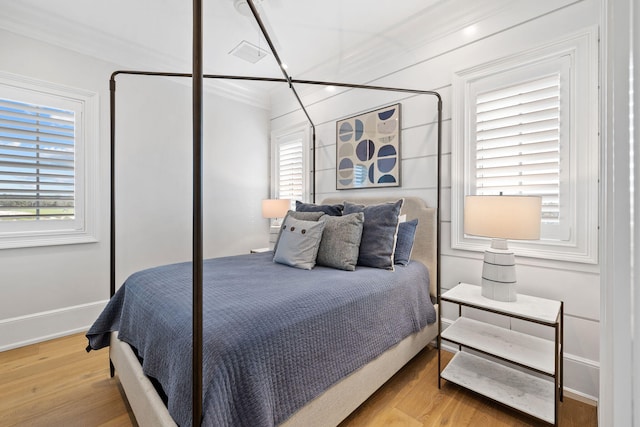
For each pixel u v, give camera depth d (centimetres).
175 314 122
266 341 109
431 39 242
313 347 125
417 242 244
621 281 60
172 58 301
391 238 206
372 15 232
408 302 191
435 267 234
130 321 157
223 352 98
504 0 200
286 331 116
